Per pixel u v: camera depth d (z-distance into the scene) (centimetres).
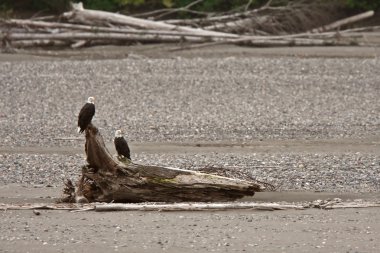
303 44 12850
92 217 4178
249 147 6456
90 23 13050
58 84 9281
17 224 4028
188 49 12494
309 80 9581
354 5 15325
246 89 9075
